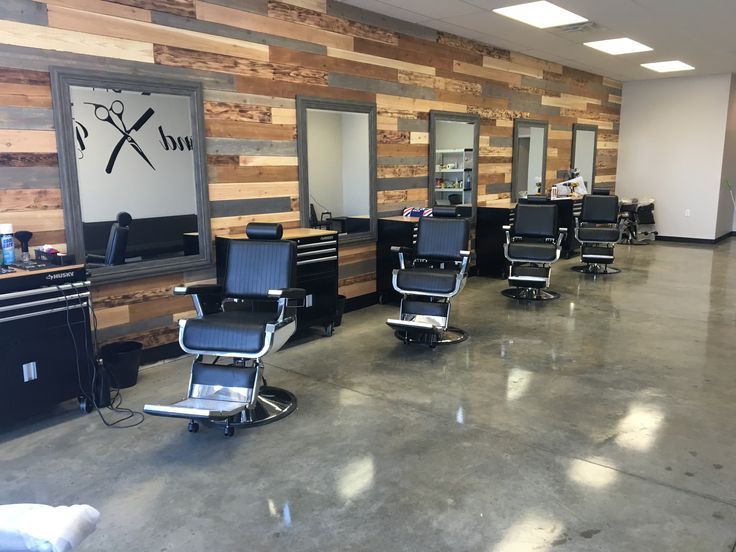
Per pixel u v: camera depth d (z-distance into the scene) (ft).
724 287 18.95
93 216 11.96
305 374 11.37
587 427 8.88
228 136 12.91
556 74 24.98
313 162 17.47
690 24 17.97
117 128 11.91
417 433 8.74
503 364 11.82
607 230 21.27
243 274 10.23
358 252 16.71
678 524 6.40
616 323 14.79
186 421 9.32
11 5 9.41
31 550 2.48
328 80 15.07
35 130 9.89
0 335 8.49
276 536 6.29
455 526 6.42
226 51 12.63
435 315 13.15
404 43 17.26
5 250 9.17
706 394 10.15
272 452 8.21
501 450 8.17
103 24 10.56
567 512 6.66
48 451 8.32
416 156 18.34
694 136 29.25
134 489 7.29
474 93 20.42
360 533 6.32
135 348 11.16
